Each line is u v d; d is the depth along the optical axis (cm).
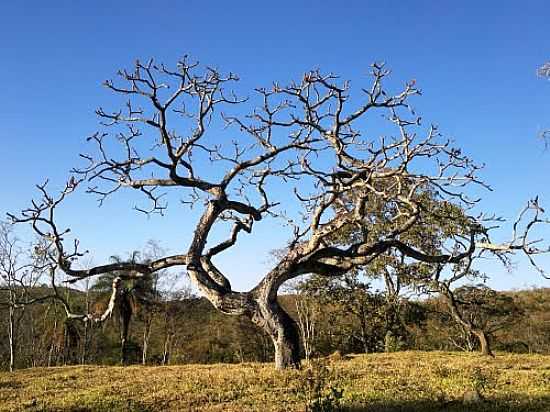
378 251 1741
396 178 1767
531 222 1795
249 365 2164
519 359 2253
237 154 1784
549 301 4622
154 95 1577
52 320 4062
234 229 1881
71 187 1673
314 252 1680
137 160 1686
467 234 2316
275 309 1638
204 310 4753
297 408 1100
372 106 1700
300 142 1747
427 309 3541
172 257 1752
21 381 1877
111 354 3938
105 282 3591
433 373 1645
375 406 1114
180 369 2111
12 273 3153
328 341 3797
